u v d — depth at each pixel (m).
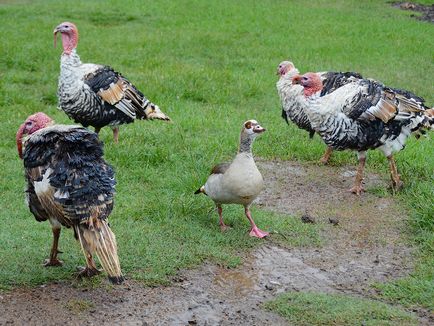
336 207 10.23
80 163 7.00
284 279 8.03
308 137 13.23
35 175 7.07
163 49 19.39
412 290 7.74
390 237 9.25
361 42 21.36
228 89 15.85
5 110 13.67
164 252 8.34
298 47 20.44
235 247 8.74
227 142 12.48
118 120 11.70
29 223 8.94
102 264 6.81
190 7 25.72
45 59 17.62
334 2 28.58
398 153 12.29
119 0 26.20
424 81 17.67
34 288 7.39
